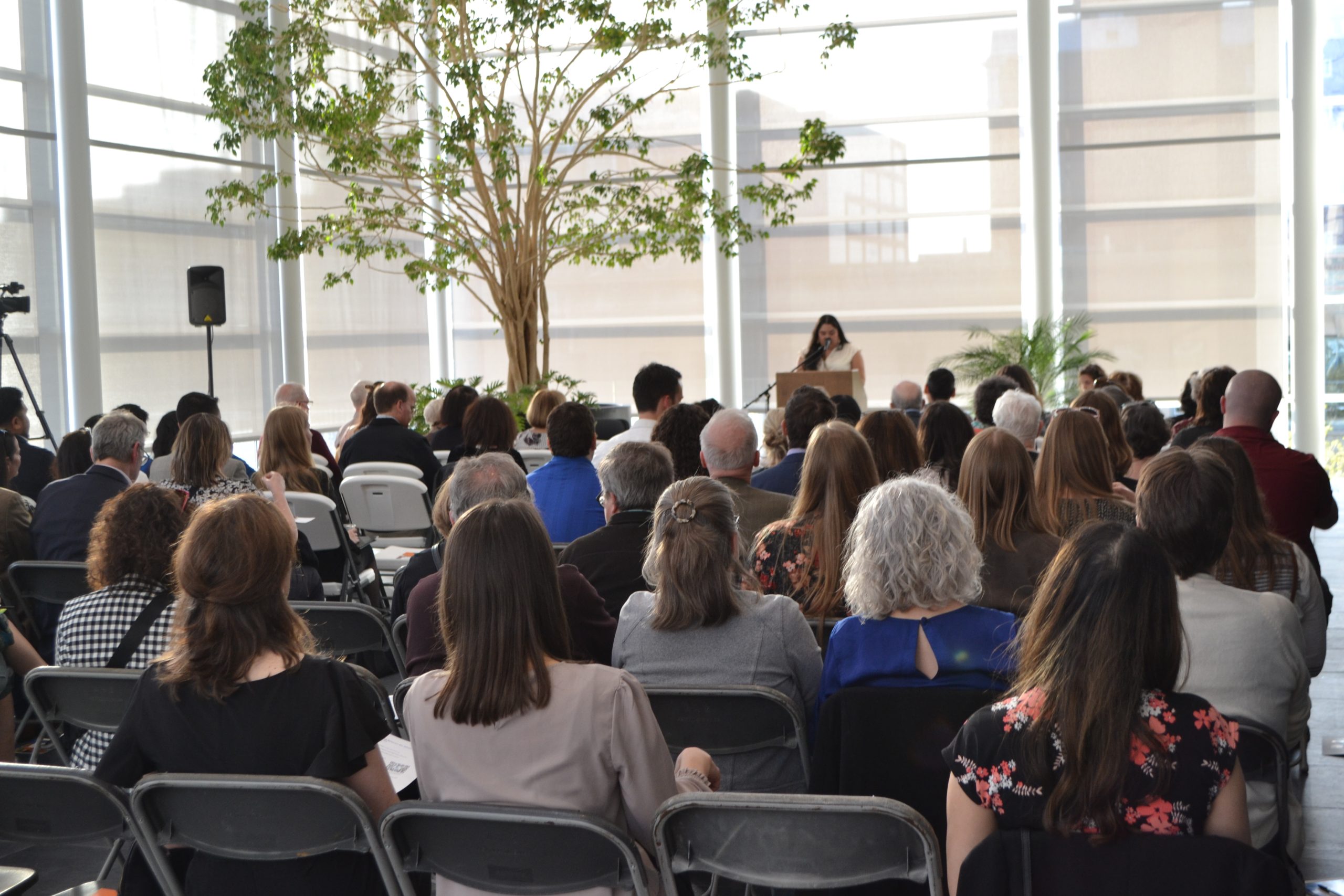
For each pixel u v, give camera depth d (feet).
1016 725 5.08
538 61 32.14
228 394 34.58
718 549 8.05
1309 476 12.46
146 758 6.69
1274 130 35.19
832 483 9.79
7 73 28.76
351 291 38.63
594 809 6.21
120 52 31.22
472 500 10.14
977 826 5.23
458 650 6.15
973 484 9.59
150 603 8.72
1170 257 36.37
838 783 7.06
